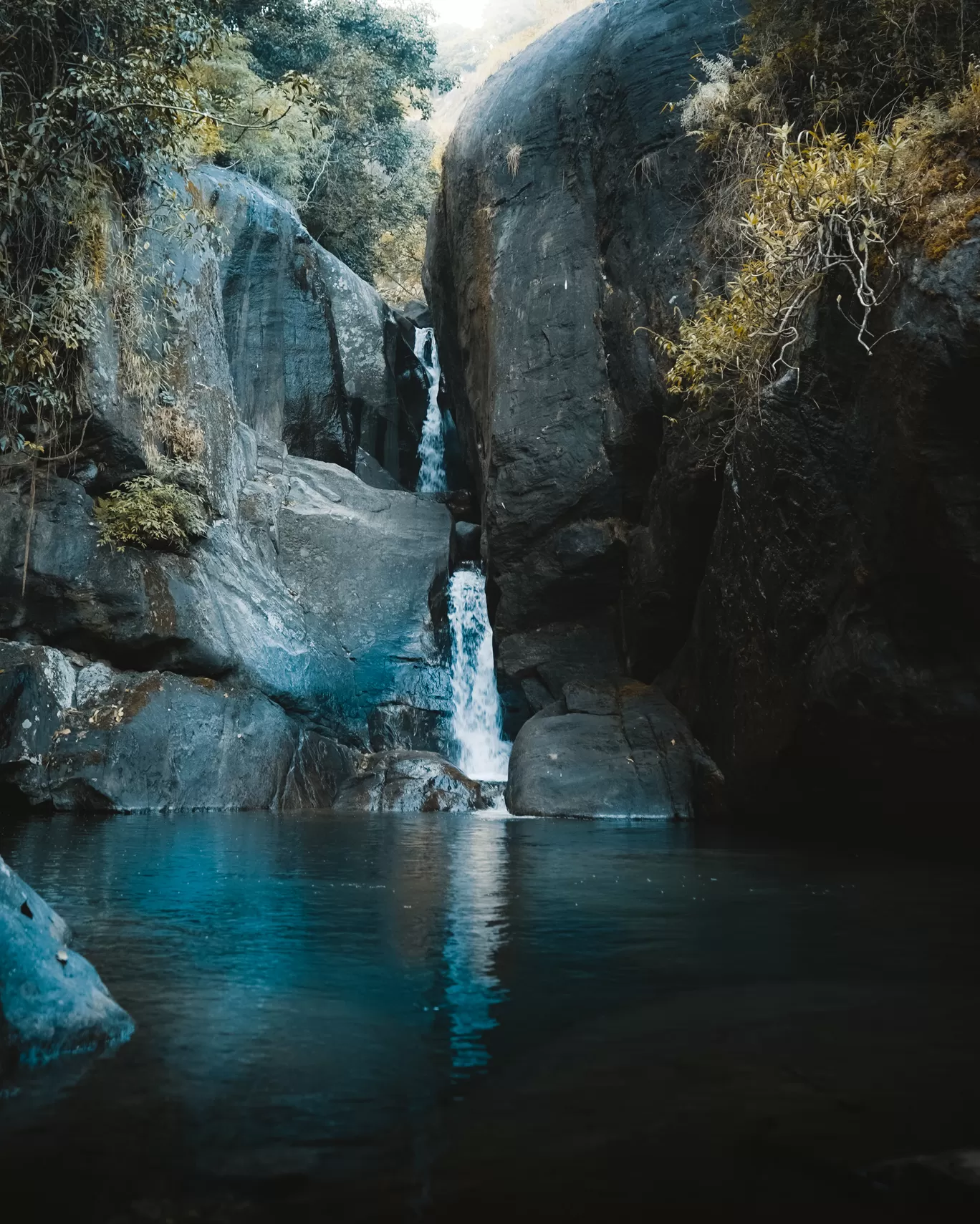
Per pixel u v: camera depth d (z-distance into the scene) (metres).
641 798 11.77
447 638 17.69
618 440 13.88
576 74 14.88
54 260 12.78
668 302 12.84
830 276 7.65
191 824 10.37
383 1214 1.99
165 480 14.27
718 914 5.34
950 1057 2.92
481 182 16.23
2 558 12.73
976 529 6.87
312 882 6.36
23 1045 2.86
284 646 15.19
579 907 5.54
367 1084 2.70
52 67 12.21
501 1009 3.44
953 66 7.92
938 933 4.80
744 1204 2.03
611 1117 2.48
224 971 3.95
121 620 13.07
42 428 13.03
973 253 6.36
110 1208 2.00
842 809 9.66
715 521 12.08
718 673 11.18
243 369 19.19
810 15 9.71
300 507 17.62
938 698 7.82
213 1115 2.48
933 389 6.64
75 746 11.90
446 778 13.54
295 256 20.36
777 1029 3.21
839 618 8.48
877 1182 2.09
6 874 3.44
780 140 10.29
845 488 8.08
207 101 12.64
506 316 15.38
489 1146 2.32
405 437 23.17
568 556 14.56
